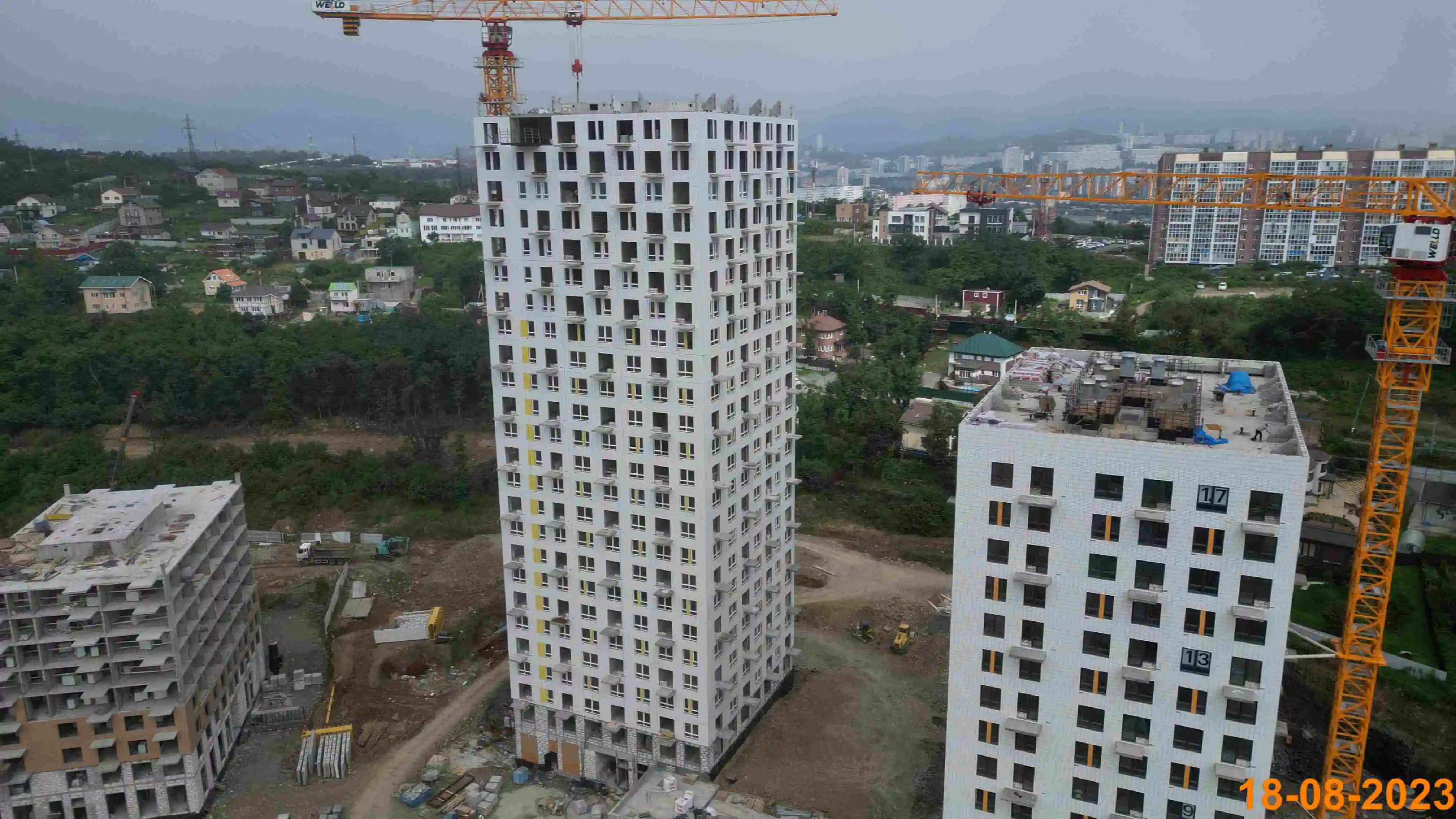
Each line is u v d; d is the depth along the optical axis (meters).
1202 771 72.62
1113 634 73.06
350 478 194.25
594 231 96.62
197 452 199.50
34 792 101.00
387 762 114.69
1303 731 112.06
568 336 100.62
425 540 179.12
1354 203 141.25
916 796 103.94
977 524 75.75
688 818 99.06
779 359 111.56
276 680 130.75
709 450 97.06
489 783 109.81
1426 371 89.75
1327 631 127.94
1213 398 87.06
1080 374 90.50
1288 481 65.12
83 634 98.94
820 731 116.12
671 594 100.88
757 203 103.38
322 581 160.88
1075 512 72.06
